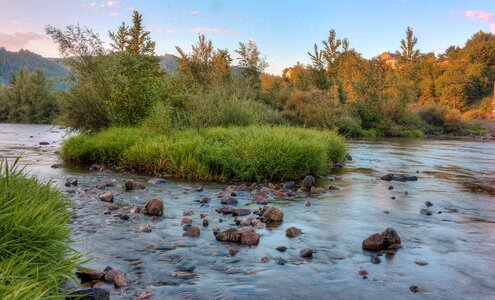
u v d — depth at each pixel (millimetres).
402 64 92625
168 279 3814
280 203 7441
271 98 36312
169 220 6016
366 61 60812
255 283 3764
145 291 3506
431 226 5957
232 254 4555
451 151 20703
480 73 106312
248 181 9977
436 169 13180
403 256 4613
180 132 13383
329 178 10578
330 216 6469
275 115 26109
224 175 10211
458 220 6363
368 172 12117
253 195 8086
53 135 27141
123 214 6262
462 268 4262
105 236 5105
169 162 10766
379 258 4520
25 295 2438
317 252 4699
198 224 5820
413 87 90312
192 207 6926
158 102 15742
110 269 3889
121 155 12125
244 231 5129
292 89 42750
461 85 97500
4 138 23500
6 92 58094
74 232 5223
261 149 10445
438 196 8430
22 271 2967
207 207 6941
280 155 10477
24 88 54906
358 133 36781
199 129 13914
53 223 3699
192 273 3975
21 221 3457
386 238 4945
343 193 8562
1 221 3324
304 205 7285
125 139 12672
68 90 17312
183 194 8070
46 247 3420
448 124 45969
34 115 53031
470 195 8609
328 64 54469
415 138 35562
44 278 3100
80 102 16812
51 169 11273
